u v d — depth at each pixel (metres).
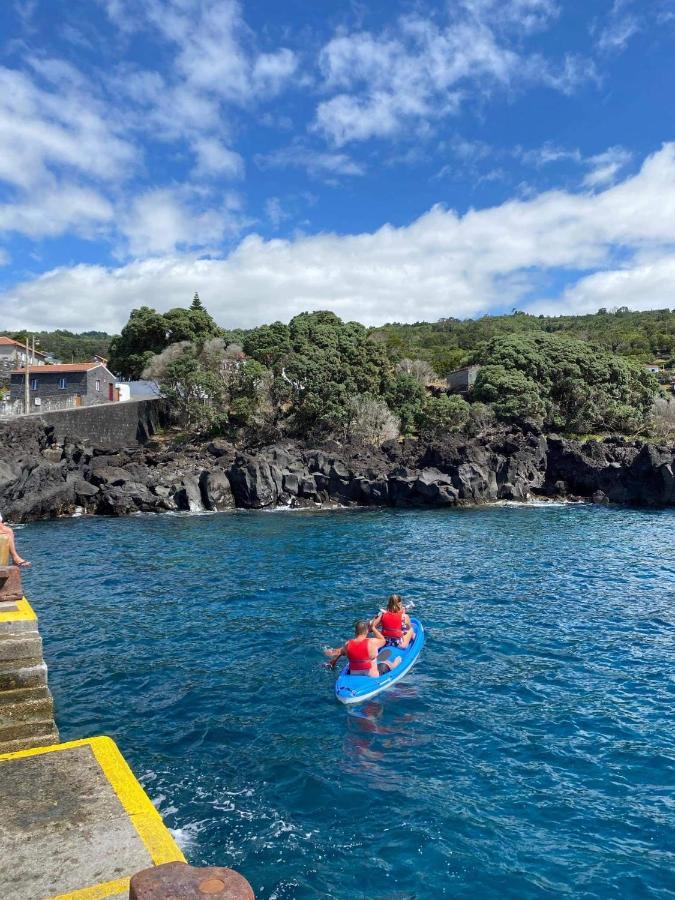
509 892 7.24
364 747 10.52
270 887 7.23
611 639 15.91
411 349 96.69
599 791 9.25
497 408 57.97
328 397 55.12
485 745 10.59
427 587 21.05
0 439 40.12
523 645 15.45
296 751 10.36
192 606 18.66
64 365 61.44
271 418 56.03
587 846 8.04
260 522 36.56
